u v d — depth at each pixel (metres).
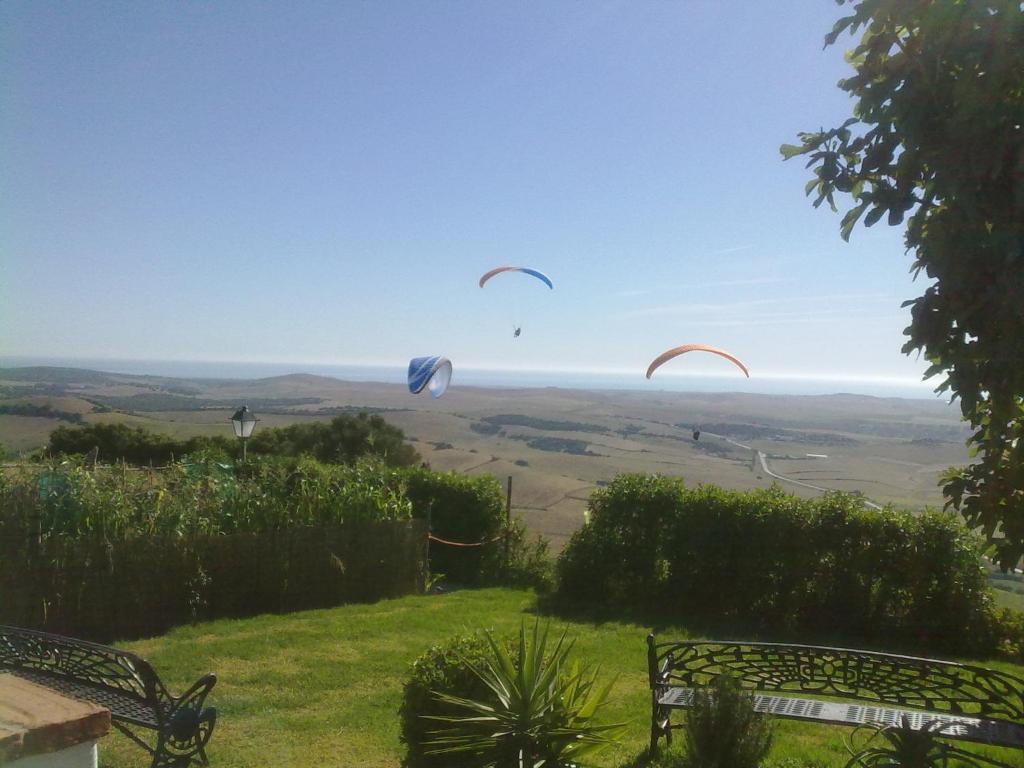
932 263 3.19
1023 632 10.02
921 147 3.27
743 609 11.50
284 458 15.68
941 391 3.46
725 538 11.62
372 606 12.27
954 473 3.83
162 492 11.23
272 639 9.55
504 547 15.31
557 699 4.75
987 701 5.29
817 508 11.13
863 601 10.80
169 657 8.64
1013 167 2.99
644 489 12.49
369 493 13.35
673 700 5.64
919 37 3.33
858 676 5.62
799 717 5.34
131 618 10.51
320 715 6.76
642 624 11.05
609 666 8.62
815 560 11.04
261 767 5.62
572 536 13.12
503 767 4.59
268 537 11.94
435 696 5.21
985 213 3.08
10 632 5.65
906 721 4.84
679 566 12.00
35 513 9.91
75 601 10.11
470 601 12.73
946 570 10.35
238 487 12.34
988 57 3.02
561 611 11.93
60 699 3.18
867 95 3.39
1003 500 3.55
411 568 13.68
